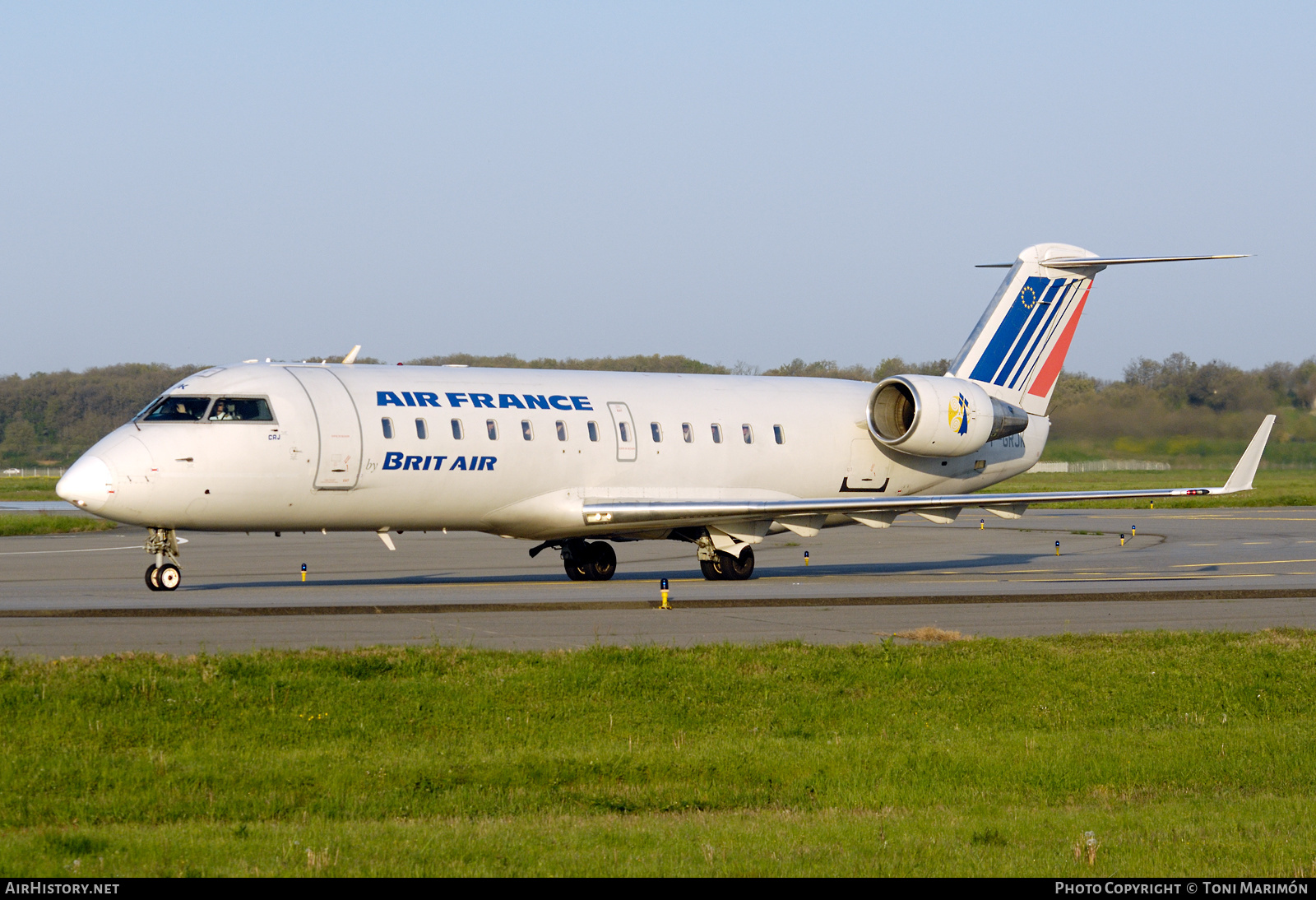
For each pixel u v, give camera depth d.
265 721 47.88
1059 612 83.38
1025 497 105.38
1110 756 44.66
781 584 104.38
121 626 72.44
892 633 72.19
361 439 94.44
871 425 120.75
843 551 151.75
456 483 98.75
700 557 110.00
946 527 196.00
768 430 116.31
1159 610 84.44
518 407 102.75
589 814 38.28
